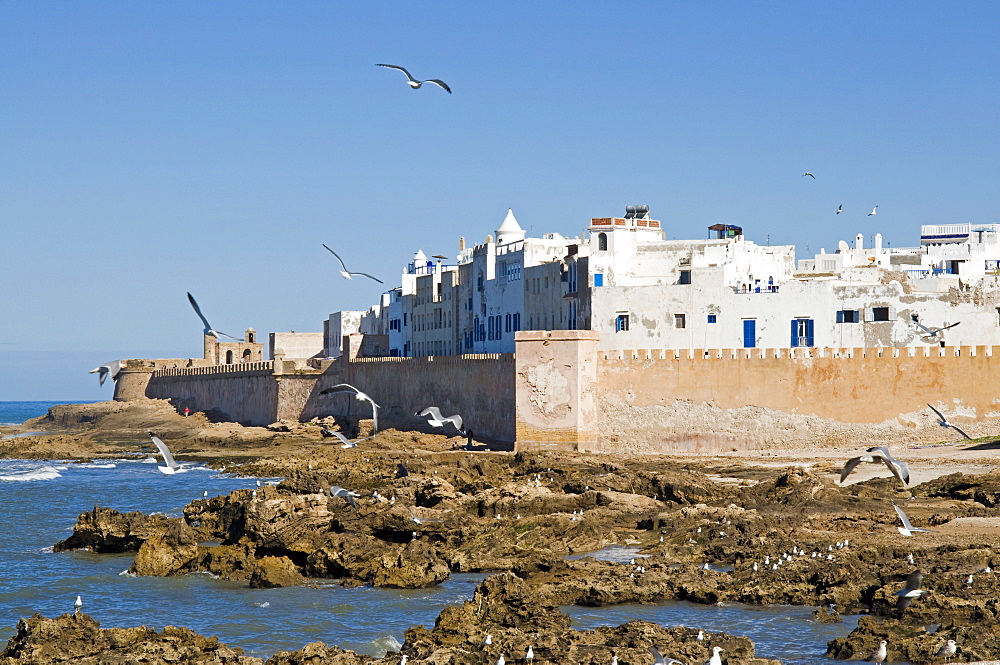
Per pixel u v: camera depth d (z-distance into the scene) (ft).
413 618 164.25
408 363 435.12
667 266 396.37
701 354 332.60
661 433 335.88
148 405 609.42
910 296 335.88
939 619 142.51
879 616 153.58
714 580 169.07
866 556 176.14
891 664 131.85
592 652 128.88
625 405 339.36
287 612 168.76
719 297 352.49
